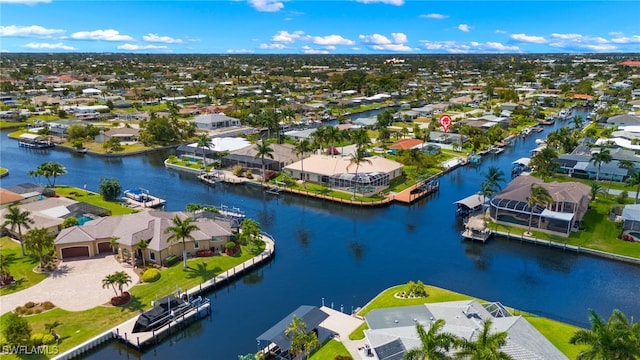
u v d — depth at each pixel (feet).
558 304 209.87
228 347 182.60
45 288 215.51
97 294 210.59
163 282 222.89
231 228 279.28
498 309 179.73
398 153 491.31
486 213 324.19
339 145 533.96
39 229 253.65
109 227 261.44
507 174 439.22
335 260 259.39
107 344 181.16
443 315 175.94
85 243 249.55
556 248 267.80
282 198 376.89
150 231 253.03
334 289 226.58
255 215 334.65
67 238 248.32
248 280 236.63
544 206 287.07
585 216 310.45
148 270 226.99
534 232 285.64
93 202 352.49
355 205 350.23
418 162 435.12
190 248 252.83
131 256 240.32
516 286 227.20
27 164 488.02
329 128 450.30
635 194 351.46
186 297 211.82
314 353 169.89
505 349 148.15
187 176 445.37
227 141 519.60
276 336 168.86
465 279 235.20
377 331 167.43
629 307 206.90
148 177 440.45
